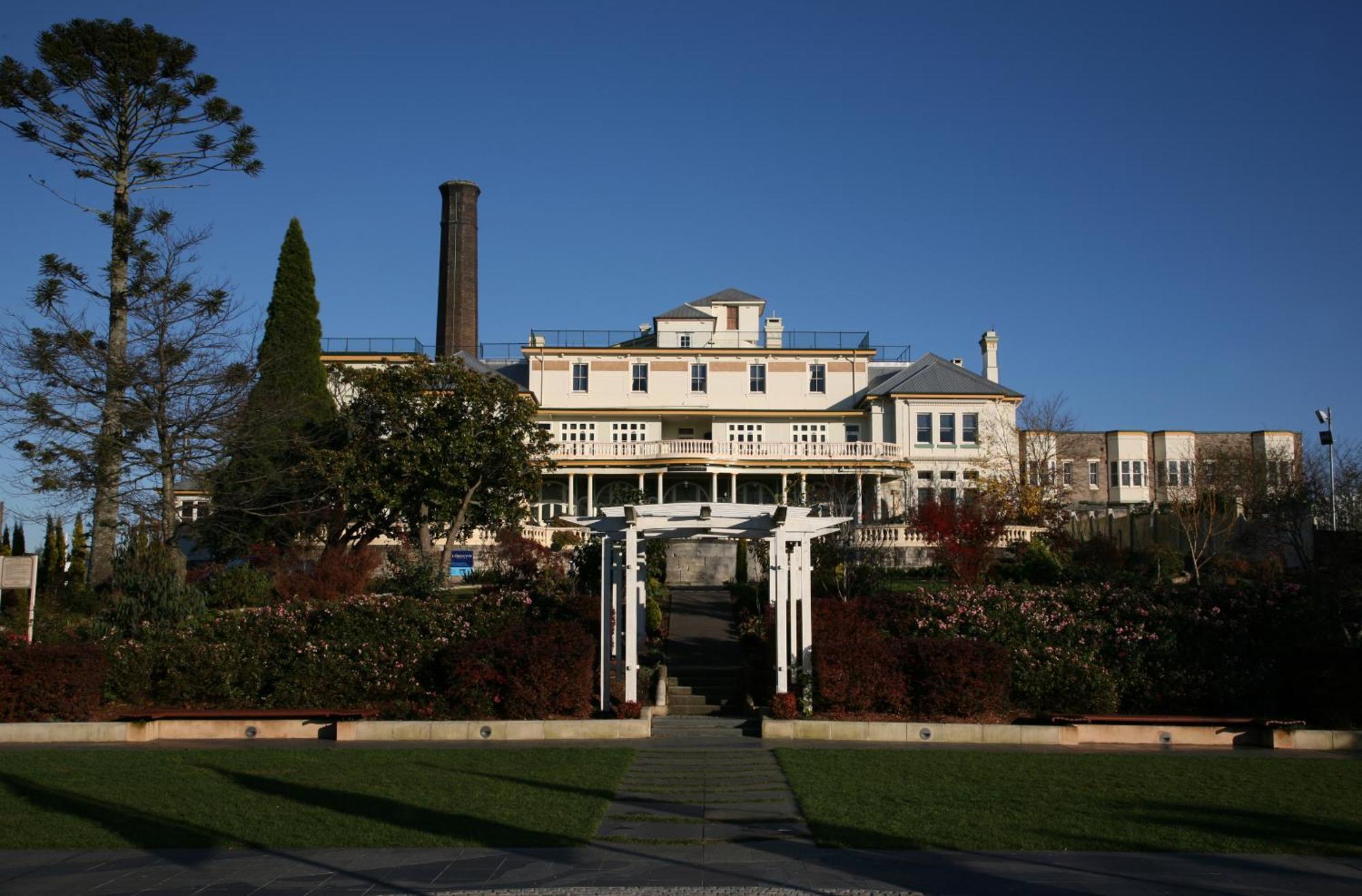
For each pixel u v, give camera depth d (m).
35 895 9.50
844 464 52.38
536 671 18.73
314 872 10.17
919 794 13.29
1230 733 17.39
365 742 17.61
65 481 29.56
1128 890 9.53
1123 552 37.00
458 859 10.59
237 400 31.80
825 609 22.00
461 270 63.72
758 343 59.62
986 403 54.88
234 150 32.56
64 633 22.55
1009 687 19.41
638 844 11.16
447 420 37.53
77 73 29.81
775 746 16.95
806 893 9.54
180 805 12.73
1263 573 32.41
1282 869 10.16
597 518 20.08
